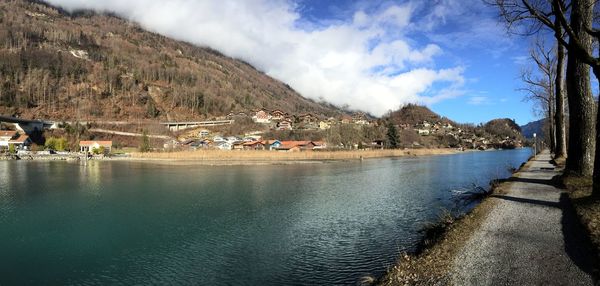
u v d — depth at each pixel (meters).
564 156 37.53
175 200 31.88
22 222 24.41
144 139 123.19
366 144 147.75
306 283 13.62
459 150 165.62
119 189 39.12
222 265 15.91
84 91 197.12
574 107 20.06
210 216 25.30
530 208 15.16
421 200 28.83
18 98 164.75
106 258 17.47
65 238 20.77
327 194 33.81
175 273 15.34
